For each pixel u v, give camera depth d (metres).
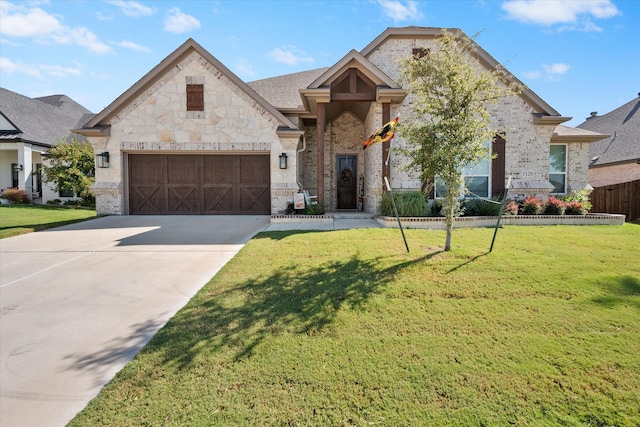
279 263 6.21
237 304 4.46
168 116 12.71
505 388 2.82
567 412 2.57
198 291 5.00
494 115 12.81
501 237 8.44
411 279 5.30
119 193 12.88
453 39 6.75
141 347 3.53
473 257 6.43
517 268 5.77
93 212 16.88
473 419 2.50
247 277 5.49
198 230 9.88
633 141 19.86
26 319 4.17
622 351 3.34
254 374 2.99
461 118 6.34
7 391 2.84
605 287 4.95
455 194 6.79
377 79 11.43
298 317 4.08
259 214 13.38
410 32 12.76
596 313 4.14
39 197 22.16
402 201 10.76
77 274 5.87
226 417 2.50
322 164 11.63
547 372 3.02
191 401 2.67
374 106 12.08
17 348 3.51
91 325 4.02
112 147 12.76
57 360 3.30
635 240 8.16
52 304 4.62
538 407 2.62
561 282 5.13
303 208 11.98
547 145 12.95
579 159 14.74
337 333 3.71
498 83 12.32
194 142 12.75
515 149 12.89
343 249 7.15
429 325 3.89
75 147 20.30
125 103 12.65
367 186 13.91
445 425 2.45
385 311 4.23
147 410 2.57
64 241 8.41
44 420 2.52
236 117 12.69
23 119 22.58
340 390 2.80
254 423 2.44
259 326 3.87
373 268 5.85
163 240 8.55
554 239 8.23
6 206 19.33
